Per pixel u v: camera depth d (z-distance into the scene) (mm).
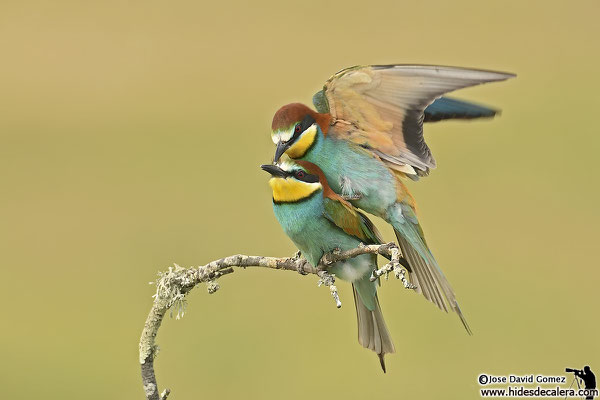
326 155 9289
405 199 9367
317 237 9203
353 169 9289
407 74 8445
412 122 8828
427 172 9227
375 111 8953
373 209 9461
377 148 9180
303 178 9133
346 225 9133
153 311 7902
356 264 9180
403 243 9680
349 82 8789
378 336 9500
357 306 9570
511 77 7887
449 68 8203
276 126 9281
